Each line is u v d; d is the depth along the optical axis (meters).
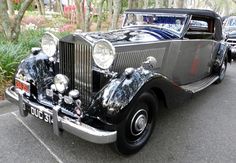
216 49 5.77
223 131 3.88
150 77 3.06
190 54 4.54
